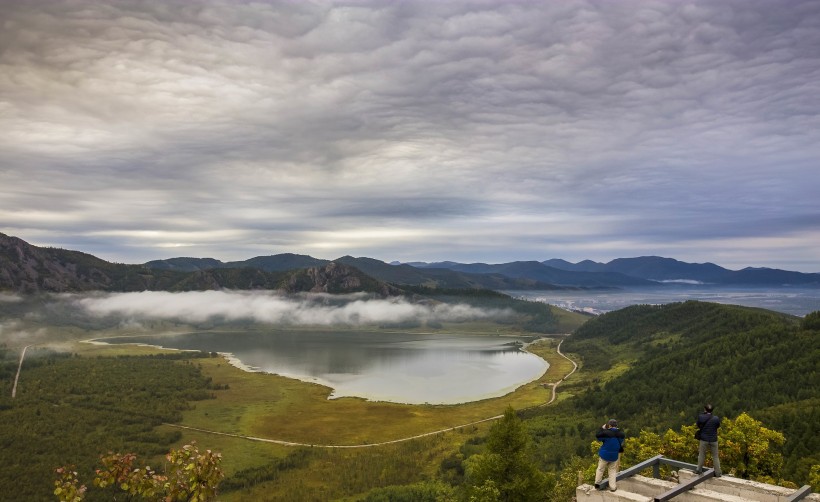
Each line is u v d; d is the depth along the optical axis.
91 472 133.88
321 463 144.00
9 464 143.88
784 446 95.88
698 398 165.38
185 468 23.28
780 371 163.12
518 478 60.62
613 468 27.69
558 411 189.62
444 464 130.00
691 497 26.25
